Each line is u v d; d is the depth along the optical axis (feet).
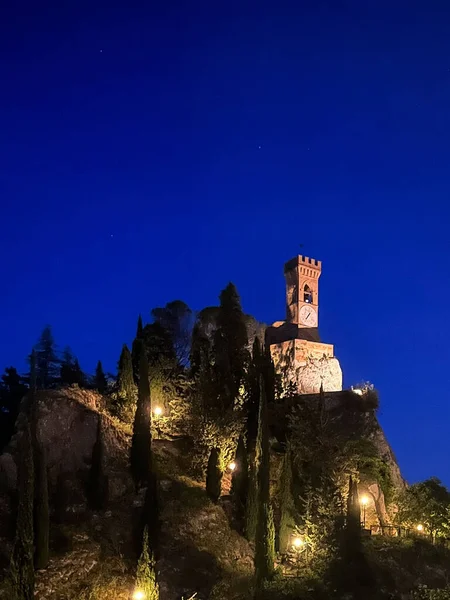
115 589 129.18
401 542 164.96
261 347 240.32
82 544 136.98
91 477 151.43
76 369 233.76
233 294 228.22
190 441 188.65
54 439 160.56
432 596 129.49
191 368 215.31
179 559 143.54
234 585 138.51
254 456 181.27
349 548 141.90
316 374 285.23
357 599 132.16
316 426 191.62
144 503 147.23
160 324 228.84
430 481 188.24
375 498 187.11
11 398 197.47
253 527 158.30
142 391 165.58
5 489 144.56
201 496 165.48
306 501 160.35
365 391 234.99
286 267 354.95
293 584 131.85
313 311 345.51
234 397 199.52
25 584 117.08
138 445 161.48
